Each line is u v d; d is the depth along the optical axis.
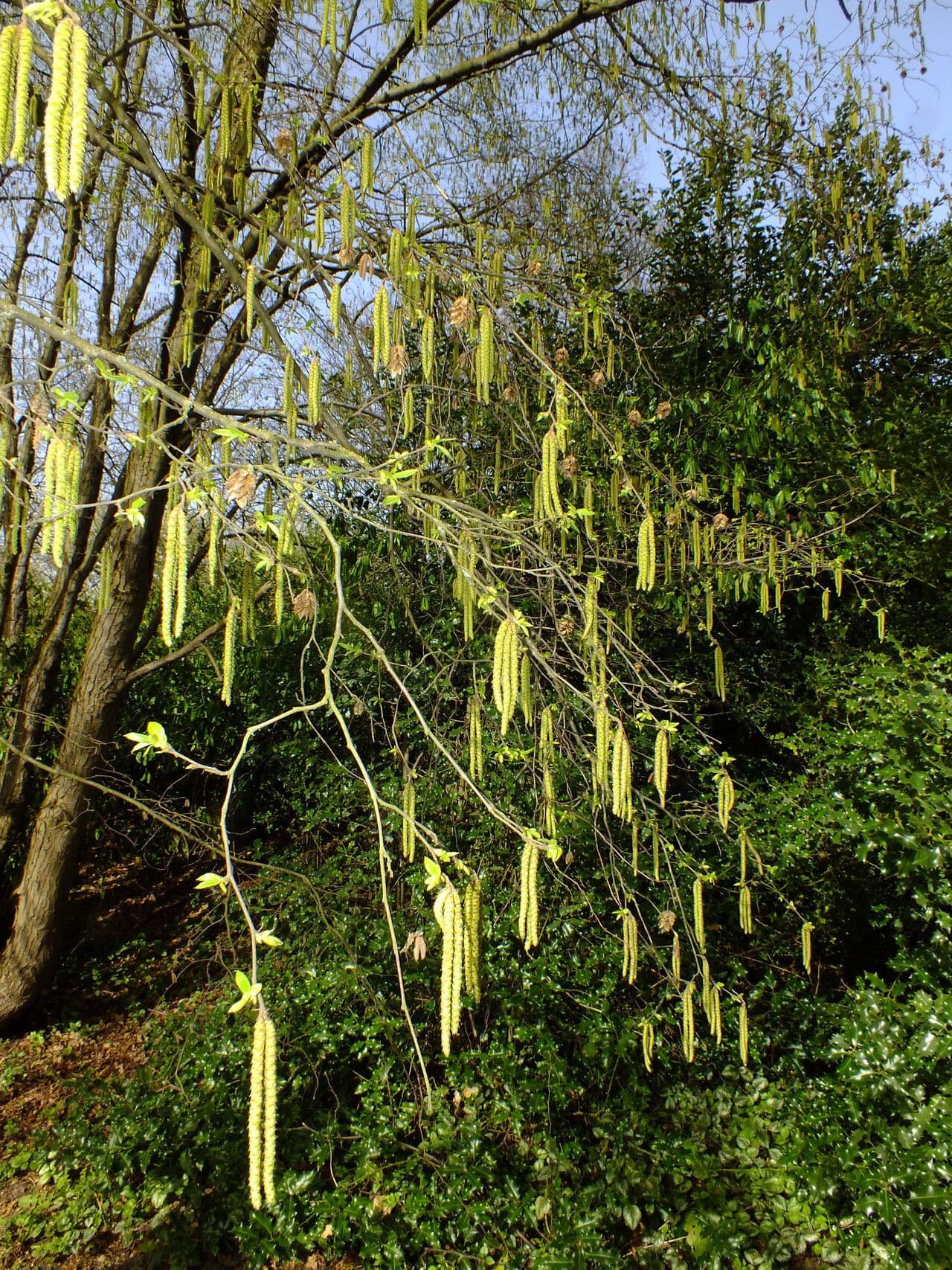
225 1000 4.43
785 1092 3.77
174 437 4.45
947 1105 3.02
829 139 4.33
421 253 3.00
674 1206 3.34
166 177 3.17
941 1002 3.23
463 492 3.66
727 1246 3.10
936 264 5.68
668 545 3.69
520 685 2.06
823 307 5.32
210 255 3.59
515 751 3.63
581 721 3.93
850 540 4.57
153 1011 5.30
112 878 6.87
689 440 4.81
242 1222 3.36
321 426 2.84
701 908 2.66
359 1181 3.40
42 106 2.95
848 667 4.73
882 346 5.76
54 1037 5.11
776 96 4.33
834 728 4.63
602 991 3.92
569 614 3.08
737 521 4.66
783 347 4.95
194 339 4.20
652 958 4.07
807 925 3.35
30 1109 4.39
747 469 5.15
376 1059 3.92
